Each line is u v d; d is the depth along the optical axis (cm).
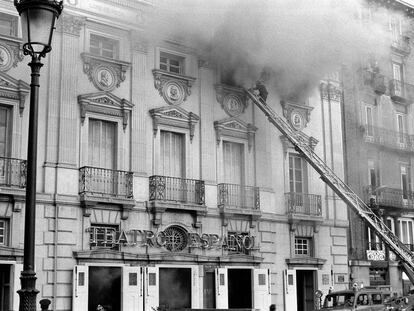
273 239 2716
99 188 2244
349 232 3131
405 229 3488
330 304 2172
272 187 2769
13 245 2039
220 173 2616
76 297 2109
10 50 2161
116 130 2369
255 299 2561
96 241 2225
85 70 2316
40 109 2191
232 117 2686
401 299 2162
